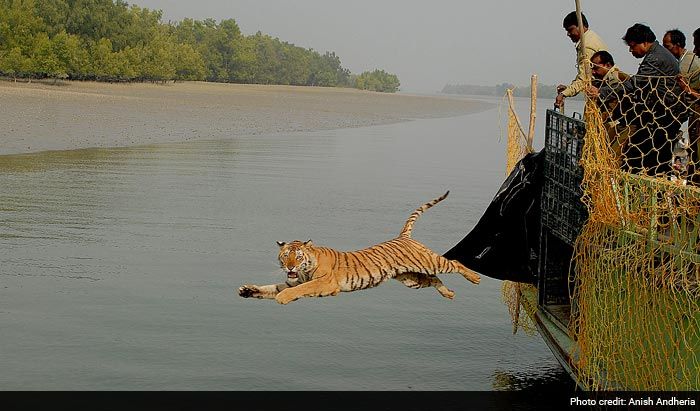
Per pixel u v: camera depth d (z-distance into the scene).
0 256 12.21
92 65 81.00
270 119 49.47
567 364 6.99
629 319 5.89
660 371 5.45
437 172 26.98
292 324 9.80
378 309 10.69
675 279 5.30
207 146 31.44
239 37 138.25
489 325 10.20
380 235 15.49
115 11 89.38
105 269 11.79
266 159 27.89
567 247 8.28
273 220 16.39
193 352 8.60
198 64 110.69
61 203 16.94
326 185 22.14
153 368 8.11
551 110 8.27
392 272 7.84
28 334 8.91
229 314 10.02
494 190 22.92
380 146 36.47
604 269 6.31
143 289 10.88
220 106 57.31
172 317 9.77
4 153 24.98
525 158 8.88
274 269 12.28
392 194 21.14
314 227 15.91
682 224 5.50
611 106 7.46
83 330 9.13
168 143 31.72
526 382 8.20
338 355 8.77
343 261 7.59
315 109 65.69
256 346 8.91
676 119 6.90
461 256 9.02
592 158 6.35
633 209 6.12
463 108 100.62
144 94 65.50
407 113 74.25
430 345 9.27
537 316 8.33
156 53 93.75
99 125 35.34
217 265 12.37
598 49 8.26
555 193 7.86
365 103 88.06
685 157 7.65
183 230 14.87
